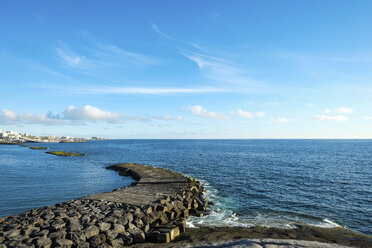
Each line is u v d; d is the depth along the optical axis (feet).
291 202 72.90
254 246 34.78
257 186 95.45
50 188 90.48
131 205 58.75
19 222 47.09
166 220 55.06
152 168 134.62
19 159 203.92
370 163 176.35
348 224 55.21
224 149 376.89
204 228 51.13
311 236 46.21
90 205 58.39
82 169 145.07
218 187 93.76
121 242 40.88
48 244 37.29
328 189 90.27
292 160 197.67
